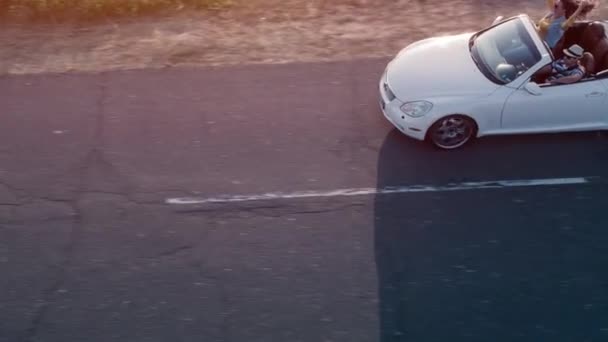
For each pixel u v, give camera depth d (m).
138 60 11.61
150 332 7.63
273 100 10.70
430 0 13.31
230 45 12.02
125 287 8.09
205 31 12.43
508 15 12.77
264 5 13.19
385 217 8.91
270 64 11.50
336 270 8.28
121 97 10.80
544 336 7.61
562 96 9.59
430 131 9.69
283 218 8.88
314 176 9.45
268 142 9.98
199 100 10.72
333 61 11.55
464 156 9.78
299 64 11.49
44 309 7.87
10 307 7.90
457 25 12.56
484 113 9.62
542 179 9.46
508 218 8.92
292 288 8.07
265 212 8.96
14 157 9.77
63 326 7.70
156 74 11.28
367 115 10.43
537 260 8.41
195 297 7.98
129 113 10.49
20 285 8.13
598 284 8.14
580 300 7.96
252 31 12.41
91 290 8.07
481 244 8.60
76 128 10.23
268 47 11.95
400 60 10.24
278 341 7.54
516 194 9.24
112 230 8.76
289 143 9.96
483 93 9.59
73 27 12.54
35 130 10.20
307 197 9.16
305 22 12.68
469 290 8.07
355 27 12.52
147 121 10.34
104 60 11.62
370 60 11.57
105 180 9.41
